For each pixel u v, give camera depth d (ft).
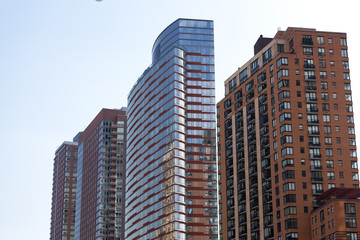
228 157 611.06
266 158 546.67
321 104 540.11
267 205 533.55
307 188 512.63
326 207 470.80
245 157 581.53
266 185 540.11
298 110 534.78
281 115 534.37
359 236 451.53
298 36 556.10
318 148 526.16
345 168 524.93
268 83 562.66
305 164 519.60
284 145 523.70
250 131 577.02
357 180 524.11
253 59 603.26
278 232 513.45
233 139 607.78
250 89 590.14
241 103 603.67
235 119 609.83
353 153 531.09
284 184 515.50
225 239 593.42
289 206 505.25
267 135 552.82
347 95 547.08
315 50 554.87
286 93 537.65
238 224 575.79
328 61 554.05
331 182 518.37
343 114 540.93
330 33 561.84
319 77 547.49
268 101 558.56
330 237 461.78
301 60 549.54
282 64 545.44
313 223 492.95
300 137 526.98
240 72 625.00
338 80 549.95
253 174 561.43
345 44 562.25
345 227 452.35
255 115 575.79
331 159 525.34
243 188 576.61
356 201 458.09
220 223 608.60
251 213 556.92
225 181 609.83
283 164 521.24
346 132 536.01
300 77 544.62
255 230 544.62
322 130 532.32
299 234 497.87
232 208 588.91
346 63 556.92
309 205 507.71
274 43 570.87
